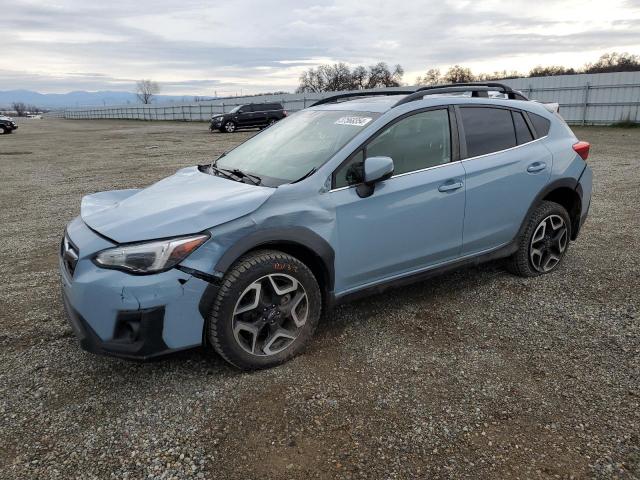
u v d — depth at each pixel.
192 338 2.73
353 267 3.24
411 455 2.29
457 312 3.74
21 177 11.71
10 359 3.20
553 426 2.46
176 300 2.62
